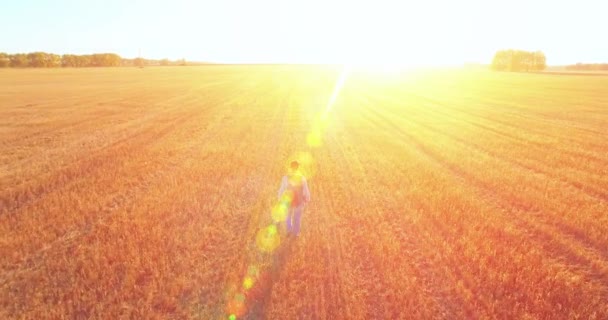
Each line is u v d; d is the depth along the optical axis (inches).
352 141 670.5
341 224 322.3
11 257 254.1
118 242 275.1
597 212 357.7
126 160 506.0
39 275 233.8
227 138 669.3
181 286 225.0
